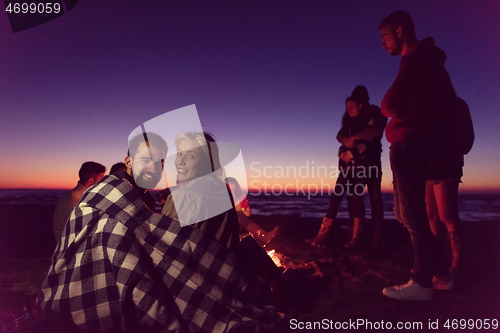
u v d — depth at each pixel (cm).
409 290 258
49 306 169
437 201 298
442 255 271
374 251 422
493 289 273
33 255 399
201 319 169
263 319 180
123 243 166
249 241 222
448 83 265
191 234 174
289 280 293
